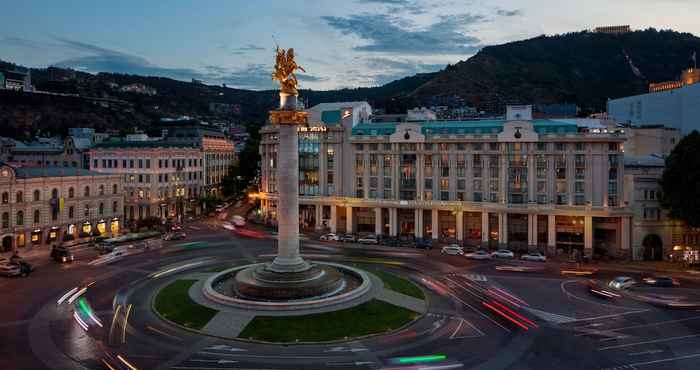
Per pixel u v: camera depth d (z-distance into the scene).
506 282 75.62
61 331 51.56
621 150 99.94
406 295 65.56
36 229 102.88
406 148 116.50
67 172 113.25
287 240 65.38
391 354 45.94
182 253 97.00
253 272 67.56
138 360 44.00
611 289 71.56
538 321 56.34
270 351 46.47
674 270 86.12
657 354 46.62
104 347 47.16
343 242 112.19
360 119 131.62
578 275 81.25
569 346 48.50
